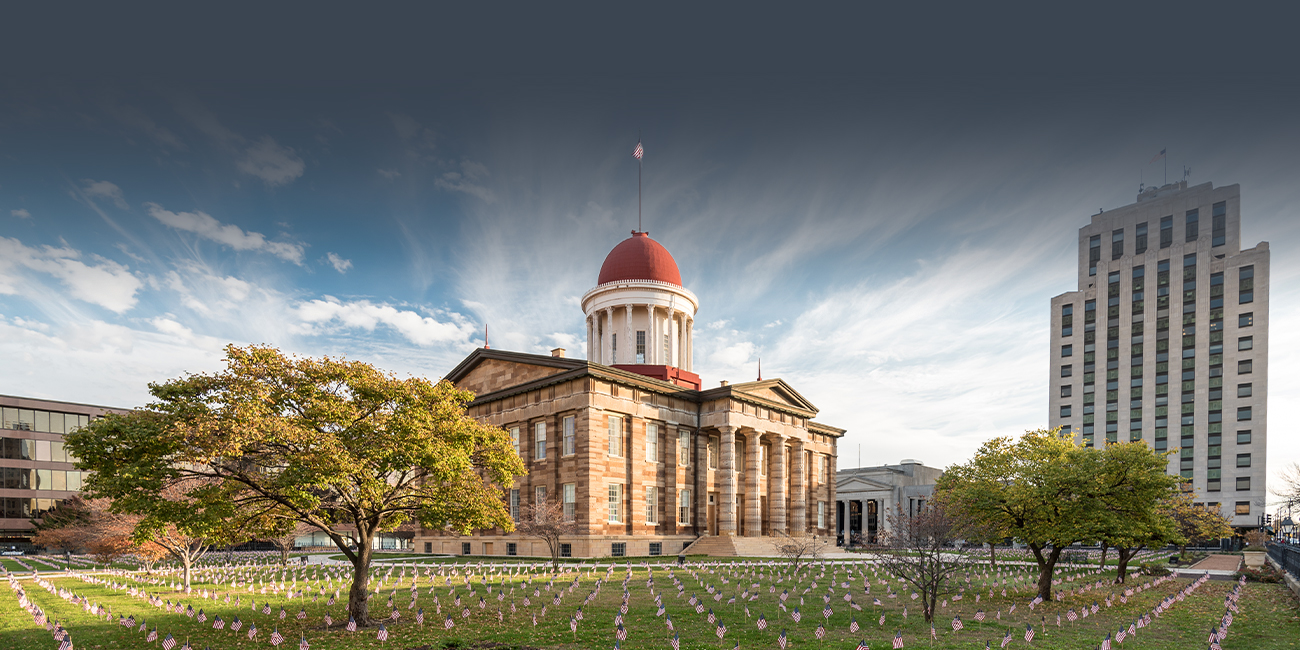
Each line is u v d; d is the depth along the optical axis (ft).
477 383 229.25
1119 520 95.55
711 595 105.19
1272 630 81.61
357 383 75.92
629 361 249.96
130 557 202.90
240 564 186.91
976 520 102.63
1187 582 134.92
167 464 67.67
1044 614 91.40
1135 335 412.36
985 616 88.84
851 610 92.32
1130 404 407.23
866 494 385.70
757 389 230.68
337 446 69.15
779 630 77.00
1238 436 369.71
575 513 189.98
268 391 71.36
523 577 133.69
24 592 106.22
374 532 82.48
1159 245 411.75
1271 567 164.96
